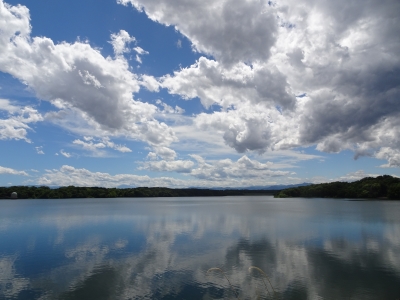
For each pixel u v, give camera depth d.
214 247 36.22
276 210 102.50
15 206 132.00
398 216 75.12
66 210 103.44
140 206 133.75
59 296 21.06
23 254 33.22
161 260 30.12
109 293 21.45
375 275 25.28
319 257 31.27
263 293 21.36
